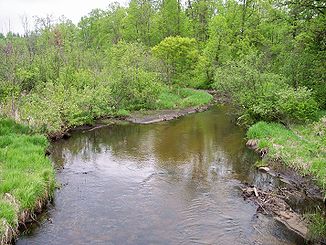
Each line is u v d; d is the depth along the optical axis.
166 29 57.47
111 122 26.05
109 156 17.91
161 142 20.72
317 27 23.44
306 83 24.59
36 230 10.47
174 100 34.50
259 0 48.16
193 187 13.85
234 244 9.91
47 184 12.55
